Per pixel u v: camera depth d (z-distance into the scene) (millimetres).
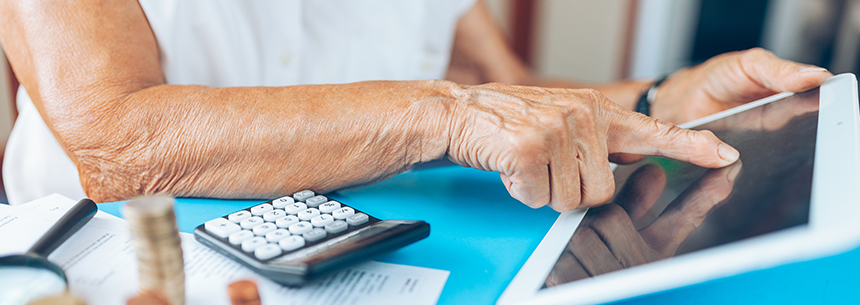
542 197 408
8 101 1548
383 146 458
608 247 331
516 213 456
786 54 2461
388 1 974
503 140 395
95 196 504
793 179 354
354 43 969
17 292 274
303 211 385
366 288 311
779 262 252
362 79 996
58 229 346
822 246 247
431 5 1016
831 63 2326
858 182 306
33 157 832
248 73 797
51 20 487
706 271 257
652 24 2564
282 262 302
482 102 442
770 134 479
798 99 550
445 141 444
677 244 306
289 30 825
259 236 343
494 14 2625
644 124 457
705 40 2561
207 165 464
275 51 827
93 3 500
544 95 434
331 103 467
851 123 420
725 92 668
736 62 644
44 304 253
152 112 468
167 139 464
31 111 821
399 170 479
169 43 618
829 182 327
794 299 313
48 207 407
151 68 538
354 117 456
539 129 386
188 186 476
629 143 466
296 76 865
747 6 2453
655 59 2627
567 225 398
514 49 2691
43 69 483
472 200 489
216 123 459
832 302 309
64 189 843
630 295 264
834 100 498
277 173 463
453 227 424
